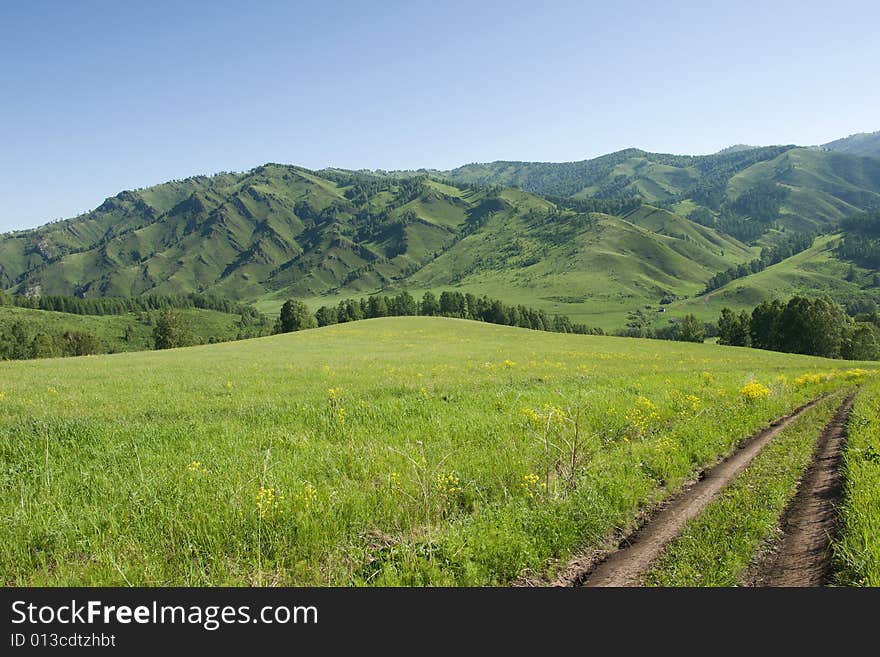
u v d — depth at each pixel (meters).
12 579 6.53
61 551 7.09
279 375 28.66
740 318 105.12
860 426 15.02
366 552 7.28
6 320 166.12
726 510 8.64
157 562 6.71
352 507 8.27
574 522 8.01
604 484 9.57
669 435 13.54
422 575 6.65
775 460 12.02
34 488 9.20
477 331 83.75
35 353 110.31
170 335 121.12
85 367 35.59
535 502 8.65
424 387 20.78
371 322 96.25
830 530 7.89
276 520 7.77
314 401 18.17
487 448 11.73
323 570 6.79
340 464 10.51
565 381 24.67
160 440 12.52
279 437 12.59
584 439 12.57
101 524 7.78
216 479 9.28
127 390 22.73
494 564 6.92
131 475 9.78
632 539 8.12
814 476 10.99
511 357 45.53
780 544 7.70
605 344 68.56
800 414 19.08
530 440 12.26
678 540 7.73
